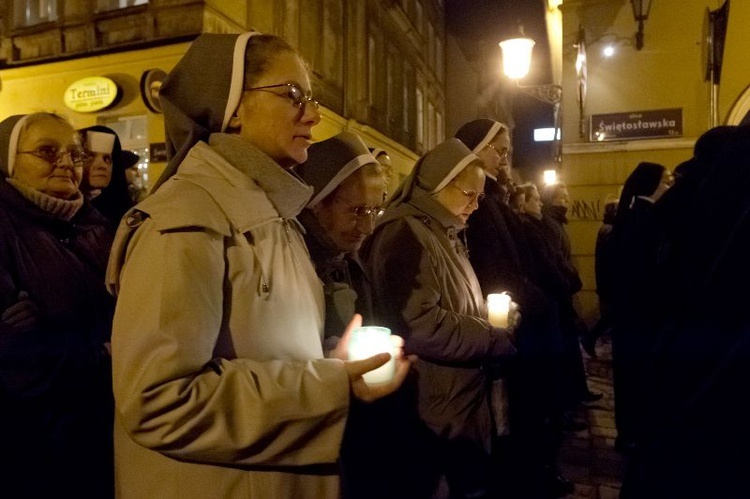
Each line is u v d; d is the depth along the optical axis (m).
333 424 1.13
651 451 1.22
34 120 1.98
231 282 1.16
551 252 4.09
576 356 4.49
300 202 1.35
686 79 8.76
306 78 1.31
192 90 1.27
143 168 7.37
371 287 2.22
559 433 4.18
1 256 1.78
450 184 2.42
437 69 18.89
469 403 2.31
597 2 9.17
